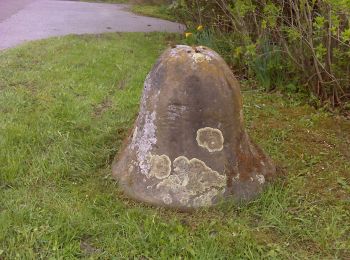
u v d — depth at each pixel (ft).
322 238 5.67
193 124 6.21
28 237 5.48
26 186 6.65
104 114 9.38
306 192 6.67
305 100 10.66
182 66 6.24
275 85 11.41
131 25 20.85
